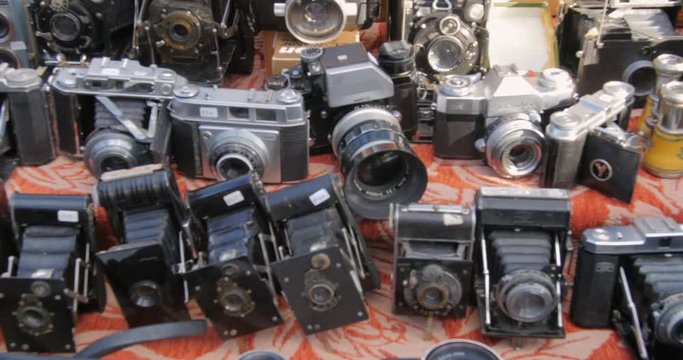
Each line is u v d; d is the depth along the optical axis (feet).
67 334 2.49
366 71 2.78
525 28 3.35
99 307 2.66
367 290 2.60
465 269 2.41
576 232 2.80
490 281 2.49
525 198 2.44
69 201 2.55
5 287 2.39
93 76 2.85
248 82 3.48
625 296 2.44
